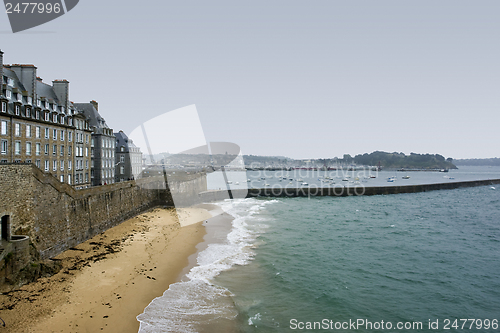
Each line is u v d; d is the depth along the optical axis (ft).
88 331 52.49
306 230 144.05
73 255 86.53
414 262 102.22
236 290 74.64
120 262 84.84
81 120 165.07
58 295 63.26
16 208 70.95
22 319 54.08
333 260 100.94
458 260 105.40
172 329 55.47
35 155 128.16
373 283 83.97
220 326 57.98
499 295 78.79
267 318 62.85
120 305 61.87
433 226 164.04
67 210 91.35
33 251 69.82
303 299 72.43
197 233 127.95
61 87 153.38
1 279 61.82
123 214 133.39
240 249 107.24
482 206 247.09
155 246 102.63
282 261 96.94
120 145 228.63
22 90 127.24
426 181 619.67
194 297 68.64
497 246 124.47
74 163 156.76
